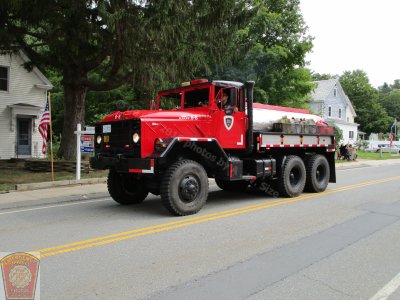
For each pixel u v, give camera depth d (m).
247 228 6.94
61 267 4.92
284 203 9.48
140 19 12.48
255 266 5.00
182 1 12.81
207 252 5.55
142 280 4.51
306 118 11.57
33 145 23.03
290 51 29.25
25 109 22.59
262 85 27.86
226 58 17.39
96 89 16.50
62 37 13.55
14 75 22.41
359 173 18.69
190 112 8.82
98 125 8.91
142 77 14.74
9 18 13.72
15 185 11.53
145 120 7.88
